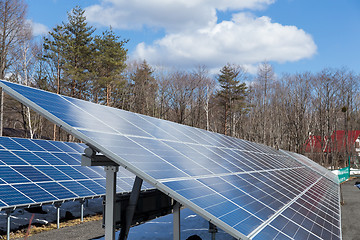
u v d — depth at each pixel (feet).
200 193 20.68
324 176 90.68
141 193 30.22
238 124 264.11
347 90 273.95
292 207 29.17
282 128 272.92
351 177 180.55
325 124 275.59
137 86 234.17
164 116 233.14
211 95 247.70
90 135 19.71
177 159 25.66
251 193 26.32
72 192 51.75
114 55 184.24
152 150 24.59
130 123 29.40
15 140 61.36
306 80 275.80
